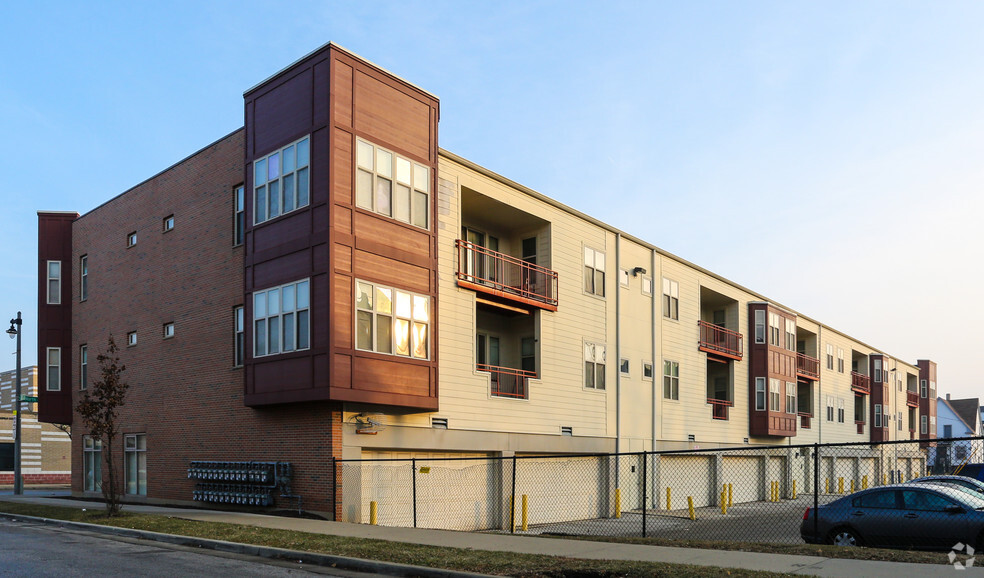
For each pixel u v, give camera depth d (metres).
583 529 23.41
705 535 20.98
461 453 23.47
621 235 31.95
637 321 32.56
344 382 18.92
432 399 21.44
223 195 23.69
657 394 33.28
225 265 23.23
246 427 21.70
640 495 31.48
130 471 26.36
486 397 24.27
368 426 20.12
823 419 51.94
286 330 19.91
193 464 22.94
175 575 10.47
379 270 20.30
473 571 10.29
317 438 19.59
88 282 29.81
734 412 40.09
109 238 28.91
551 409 26.95
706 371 38.78
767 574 9.62
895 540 13.43
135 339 26.86
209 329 23.55
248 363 20.88
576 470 27.98
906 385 71.19
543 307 26.80
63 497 28.83
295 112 20.56
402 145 21.55
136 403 26.31
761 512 31.64
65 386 29.94
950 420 98.69
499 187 25.70
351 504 19.39
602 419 29.55
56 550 12.90
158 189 26.59
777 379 42.84
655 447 32.66
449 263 23.42
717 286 39.66
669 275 35.41
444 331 22.94
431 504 22.23
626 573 9.96
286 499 20.06
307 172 19.97
